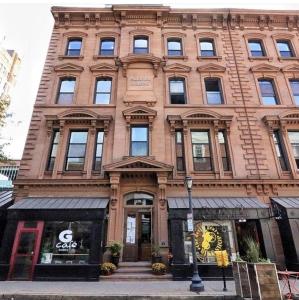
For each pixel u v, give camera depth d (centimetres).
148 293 949
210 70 1942
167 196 1521
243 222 1494
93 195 1527
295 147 1706
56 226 1371
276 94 1895
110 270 1291
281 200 1478
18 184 1530
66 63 1939
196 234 1423
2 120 1647
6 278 1261
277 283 780
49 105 1778
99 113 1761
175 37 2103
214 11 2161
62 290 1013
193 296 910
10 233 1326
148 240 1497
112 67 1934
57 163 1606
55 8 2147
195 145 1708
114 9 2134
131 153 1652
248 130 1731
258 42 2142
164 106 1789
